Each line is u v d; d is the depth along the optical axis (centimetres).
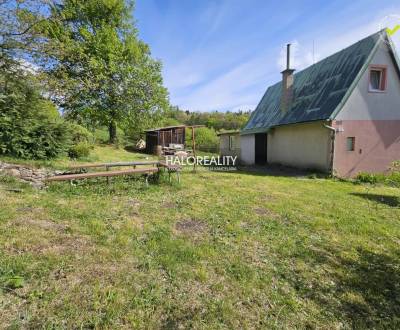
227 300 229
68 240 312
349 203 588
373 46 973
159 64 2064
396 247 359
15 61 855
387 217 494
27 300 205
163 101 2092
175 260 287
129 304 212
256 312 217
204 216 448
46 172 646
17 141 764
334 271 290
